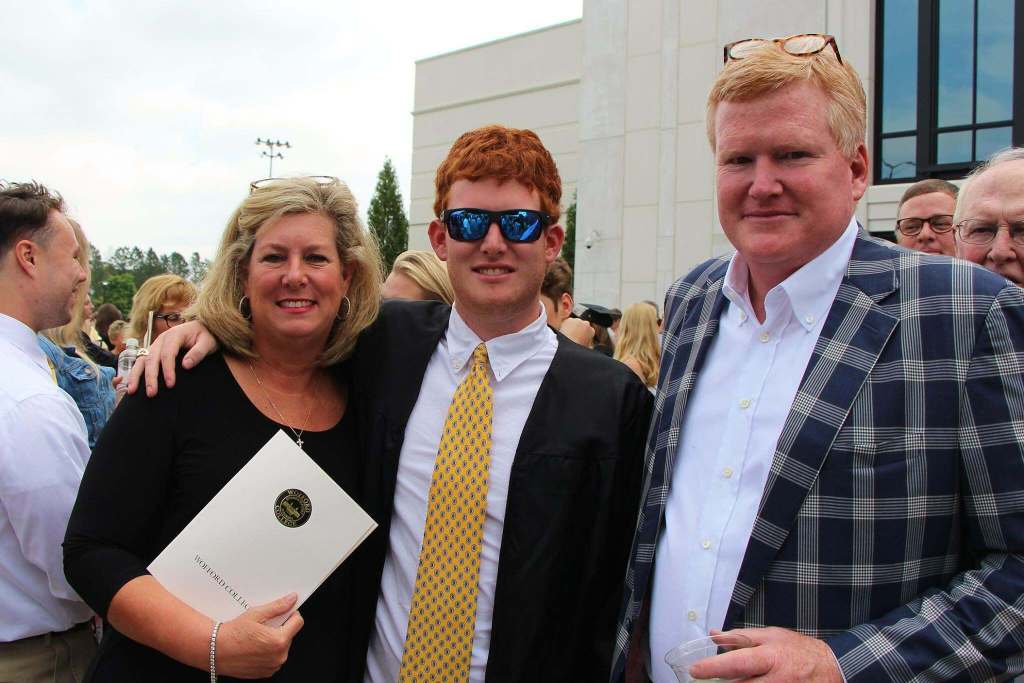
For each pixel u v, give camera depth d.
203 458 1.65
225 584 1.54
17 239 2.18
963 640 1.22
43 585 1.90
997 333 1.29
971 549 1.33
